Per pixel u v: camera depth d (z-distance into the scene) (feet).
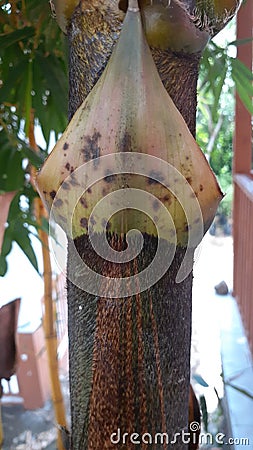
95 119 1.33
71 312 1.52
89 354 1.49
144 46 1.30
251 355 7.22
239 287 9.12
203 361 7.72
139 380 1.45
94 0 1.39
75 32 1.44
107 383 1.47
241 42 3.87
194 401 1.88
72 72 1.49
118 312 1.43
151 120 1.30
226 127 10.72
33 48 3.31
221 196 1.41
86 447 1.52
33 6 2.89
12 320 2.38
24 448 6.65
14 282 9.51
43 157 3.68
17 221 3.87
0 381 2.44
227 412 5.45
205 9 1.42
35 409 7.66
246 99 4.42
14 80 3.32
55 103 3.51
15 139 3.67
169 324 1.44
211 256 14.84
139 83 1.29
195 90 1.46
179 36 1.33
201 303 9.92
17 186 3.77
